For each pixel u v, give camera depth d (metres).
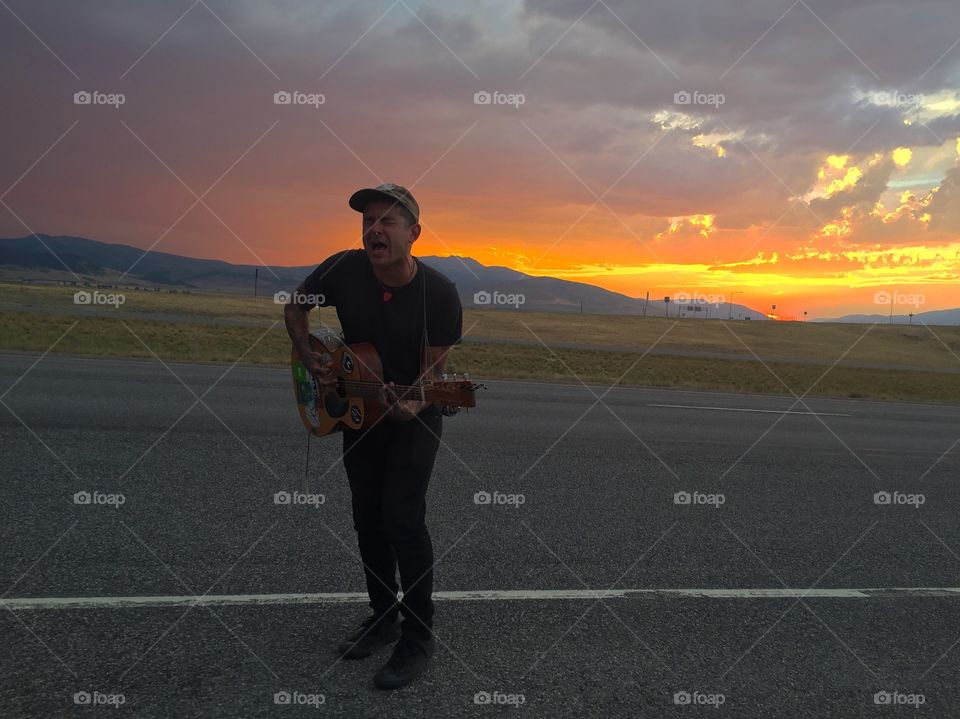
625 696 2.76
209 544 4.07
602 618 3.46
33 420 7.07
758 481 6.67
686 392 16.14
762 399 15.70
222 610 3.25
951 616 3.79
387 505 2.85
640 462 7.14
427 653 2.86
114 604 3.23
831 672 3.08
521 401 11.48
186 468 5.66
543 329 51.88
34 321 23.30
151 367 12.66
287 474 5.68
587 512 5.23
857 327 91.25
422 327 2.86
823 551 4.75
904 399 20.27
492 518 4.93
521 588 3.76
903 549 4.92
